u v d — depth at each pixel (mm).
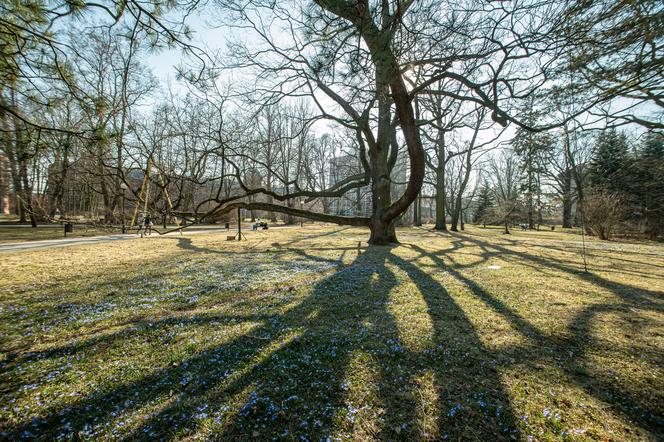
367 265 10195
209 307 5754
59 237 19688
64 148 4312
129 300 6230
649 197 20250
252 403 2742
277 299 6160
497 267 9805
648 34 3312
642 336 4281
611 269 9570
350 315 5195
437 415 2613
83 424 2527
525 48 3852
